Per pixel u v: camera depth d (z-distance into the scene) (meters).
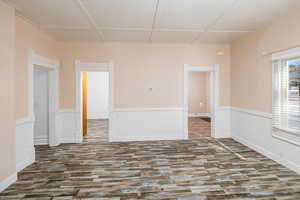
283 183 2.86
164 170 3.37
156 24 3.84
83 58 5.19
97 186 2.83
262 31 4.05
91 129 7.12
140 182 2.94
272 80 3.71
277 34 3.60
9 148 2.86
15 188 2.77
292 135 3.31
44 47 4.37
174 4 2.95
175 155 4.14
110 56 5.26
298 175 3.12
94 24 3.82
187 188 2.75
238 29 4.15
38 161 3.84
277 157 3.65
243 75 4.82
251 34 4.45
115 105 5.32
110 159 3.93
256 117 4.32
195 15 3.38
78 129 5.23
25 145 3.56
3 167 2.73
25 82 3.59
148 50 5.36
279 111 3.60
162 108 5.45
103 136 5.98
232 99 5.43
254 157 3.97
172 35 4.59
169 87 5.45
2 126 2.71
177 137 5.52
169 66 5.42
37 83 4.93
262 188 2.73
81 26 3.94
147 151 4.43
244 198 2.48
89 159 3.94
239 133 5.11
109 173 3.27
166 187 2.78
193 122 8.28
